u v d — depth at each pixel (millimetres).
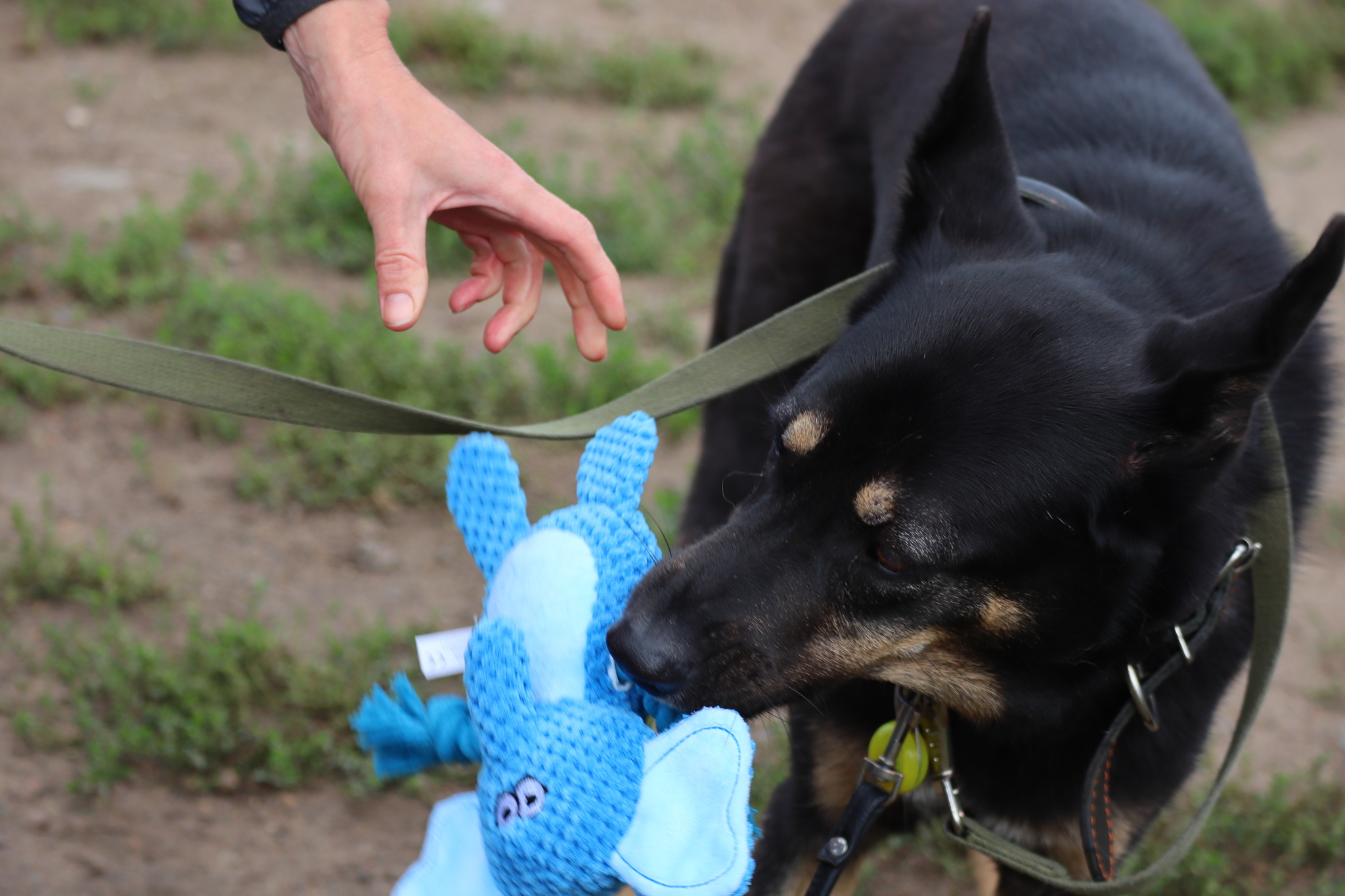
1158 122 2863
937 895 3031
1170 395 1949
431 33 7230
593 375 4578
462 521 1783
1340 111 8039
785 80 7766
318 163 5734
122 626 3426
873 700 2377
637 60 7426
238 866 2891
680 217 5949
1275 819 3139
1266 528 2232
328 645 3441
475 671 1595
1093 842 2203
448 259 5305
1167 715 2318
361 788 3100
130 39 7250
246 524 3934
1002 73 3119
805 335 2416
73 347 1782
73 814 2947
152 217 5172
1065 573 2061
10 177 5746
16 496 3910
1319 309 1787
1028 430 1996
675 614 1914
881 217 3049
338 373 4426
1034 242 2293
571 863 1494
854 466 2014
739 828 1508
